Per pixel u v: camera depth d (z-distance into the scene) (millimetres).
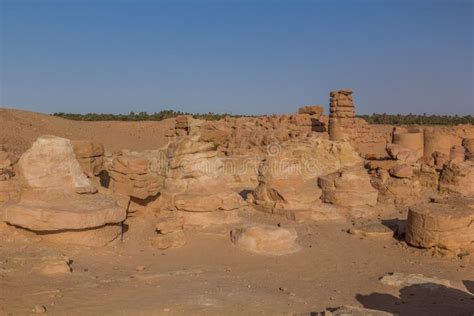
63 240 9680
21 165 9914
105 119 54750
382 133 37562
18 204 9703
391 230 13633
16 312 6309
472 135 38500
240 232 11680
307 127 34812
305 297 8414
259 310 7285
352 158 22203
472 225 12062
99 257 9609
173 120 46219
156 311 6832
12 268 8000
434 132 29000
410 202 18031
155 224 11953
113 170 12102
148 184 12070
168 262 10133
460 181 18969
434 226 11984
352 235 13688
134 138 40125
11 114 37000
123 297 7387
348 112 32312
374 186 18969
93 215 9617
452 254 11844
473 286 9805
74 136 36781
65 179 10117
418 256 11898
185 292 7953
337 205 16547
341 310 6828
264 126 32125
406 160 21141
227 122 32875
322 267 10633
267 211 15680
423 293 9062
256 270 10070
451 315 7973
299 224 14555
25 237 9617
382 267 10875
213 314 6926
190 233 12047
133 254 10383
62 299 6996
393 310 8117
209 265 10164
